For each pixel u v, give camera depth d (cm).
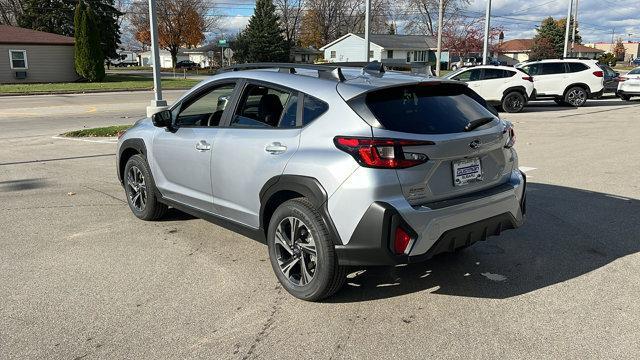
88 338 333
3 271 436
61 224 563
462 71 1895
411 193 344
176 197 512
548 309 369
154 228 551
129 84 3594
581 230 538
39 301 383
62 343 327
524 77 1803
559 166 866
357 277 428
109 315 363
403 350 319
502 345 323
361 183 336
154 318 359
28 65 3691
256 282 418
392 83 368
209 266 450
